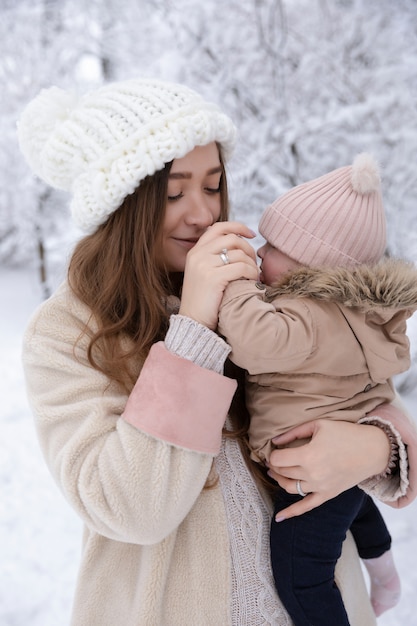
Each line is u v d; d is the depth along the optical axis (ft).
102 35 17.22
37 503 10.71
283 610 3.34
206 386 2.90
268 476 3.55
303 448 3.11
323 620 3.27
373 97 13.24
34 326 3.37
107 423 3.02
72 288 3.52
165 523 2.90
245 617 3.24
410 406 12.08
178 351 2.98
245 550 3.28
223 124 3.56
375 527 4.43
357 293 3.01
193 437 2.89
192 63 14.84
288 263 3.55
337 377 3.28
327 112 14.17
